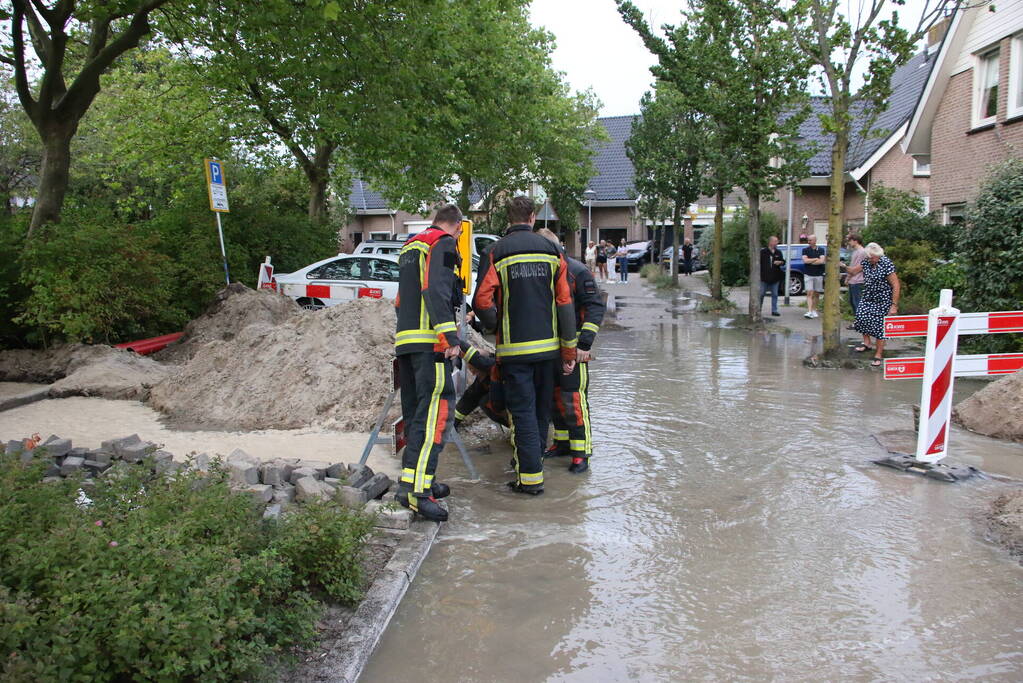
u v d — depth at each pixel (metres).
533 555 4.26
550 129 24.11
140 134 18.70
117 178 23.66
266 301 10.91
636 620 3.56
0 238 9.70
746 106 14.30
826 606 3.69
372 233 41.62
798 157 14.34
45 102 10.86
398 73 12.55
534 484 5.23
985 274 10.04
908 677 3.10
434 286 4.59
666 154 24.94
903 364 6.20
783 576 4.01
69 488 3.68
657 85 23.50
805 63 10.80
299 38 11.05
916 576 4.01
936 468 5.68
